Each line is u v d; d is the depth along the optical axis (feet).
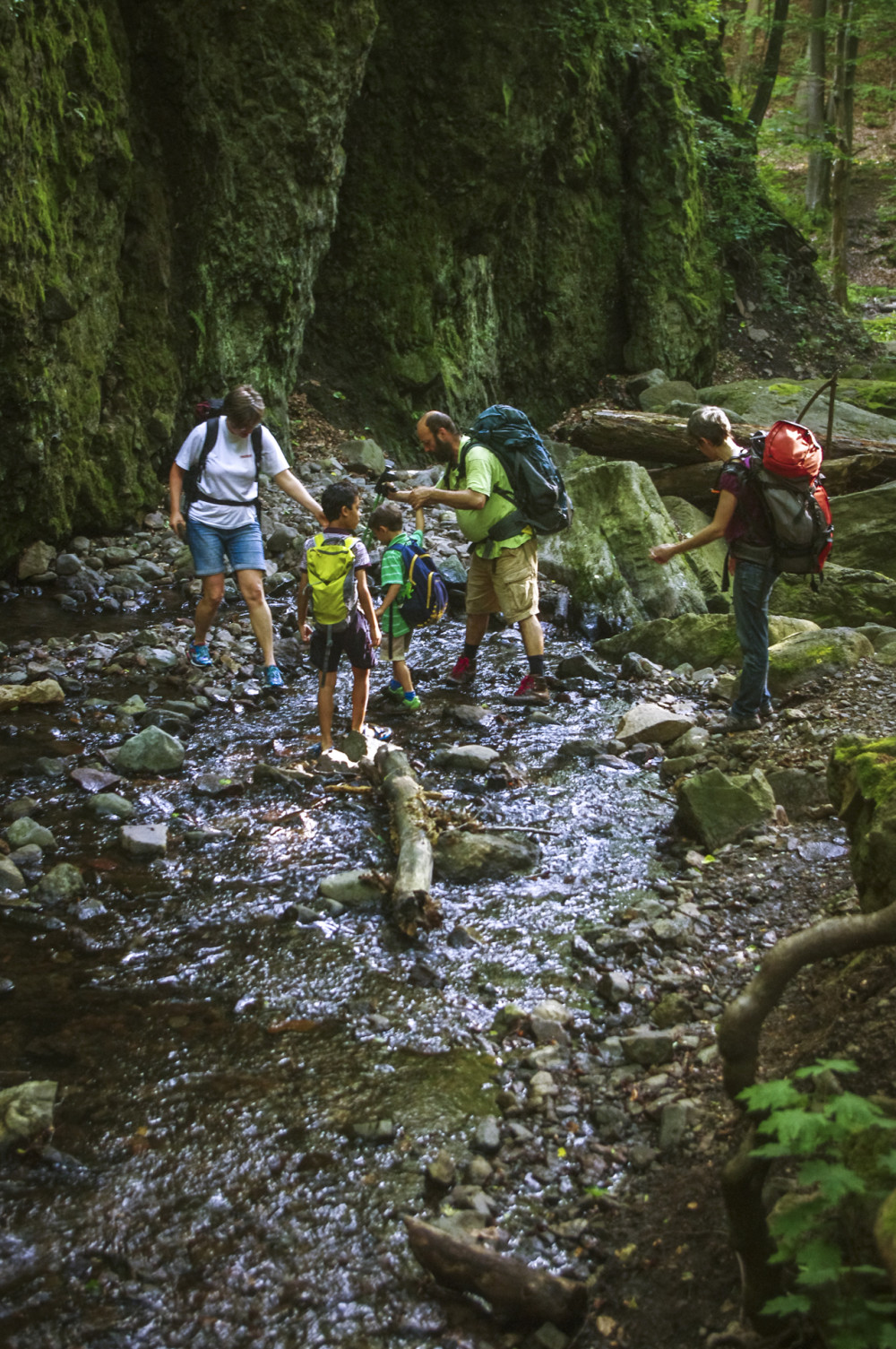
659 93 50.11
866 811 11.95
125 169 29.40
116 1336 8.16
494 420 21.54
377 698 22.02
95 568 27.58
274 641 24.22
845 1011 10.59
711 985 12.74
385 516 21.01
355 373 40.96
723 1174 7.17
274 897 14.46
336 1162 9.96
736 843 15.99
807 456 18.53
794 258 60.64
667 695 22.54
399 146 40.63
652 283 49.85
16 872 14.39
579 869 15.51
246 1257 8.91
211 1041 11.59
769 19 68.64
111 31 29.63
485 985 12.74
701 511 32.50
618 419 32.60
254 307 34.88
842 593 26.73
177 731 19.76
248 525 21.77
